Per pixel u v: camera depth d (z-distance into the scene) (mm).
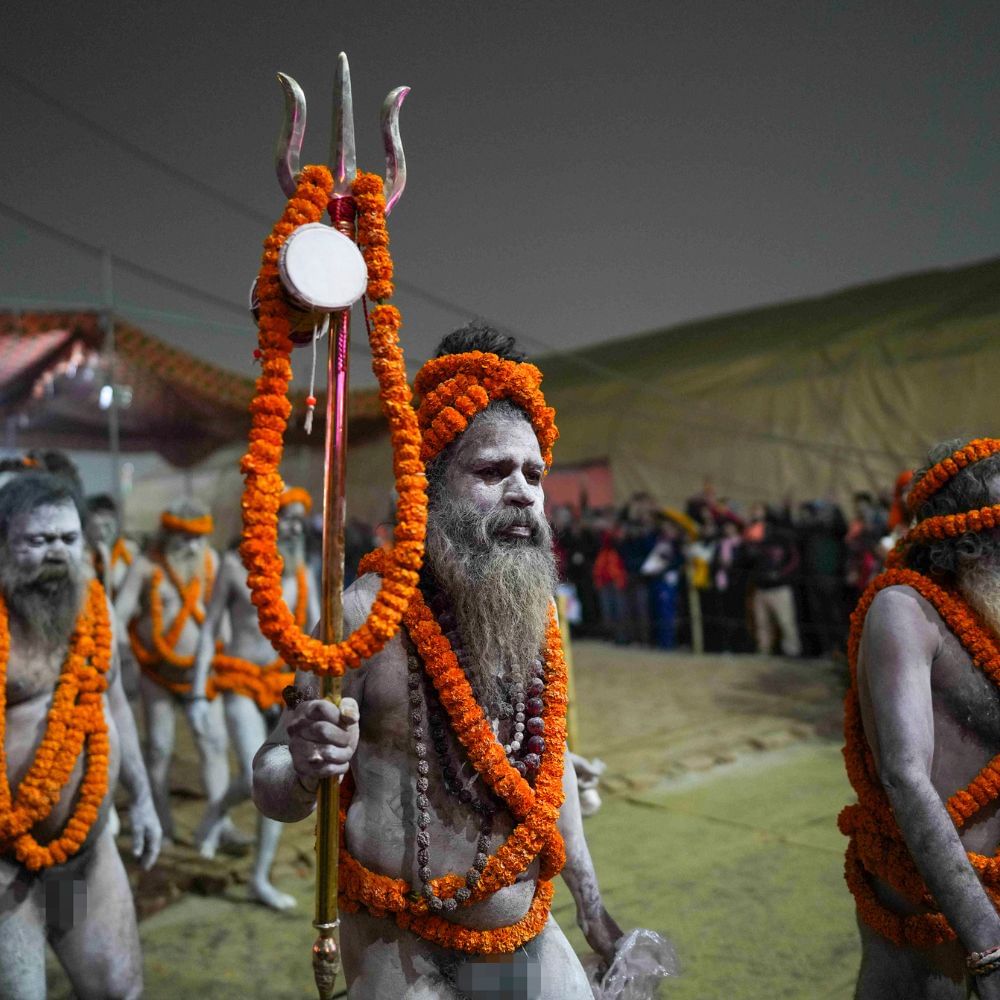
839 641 10273
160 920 4191
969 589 2158
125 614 5160
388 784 1843
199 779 6402
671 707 8453
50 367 11141
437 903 1783
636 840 5055
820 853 4727
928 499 2285
